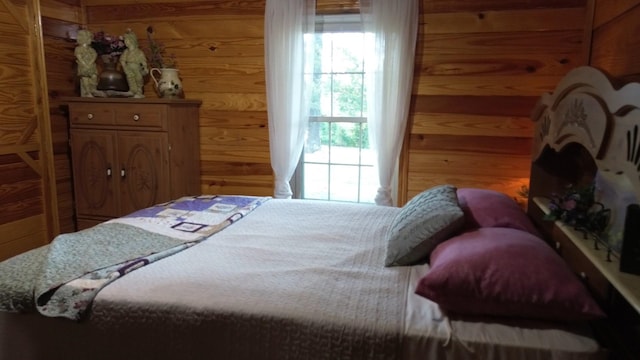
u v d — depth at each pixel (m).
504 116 2.87
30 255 1.71
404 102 2.88
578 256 1.57
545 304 1.26
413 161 3.04
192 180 3.30
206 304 1.39
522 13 2.74
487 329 1.28
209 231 2.08
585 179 2.08
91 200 3.20
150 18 3.33
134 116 3.01
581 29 2.68
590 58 2.39
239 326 1.35
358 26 3.06
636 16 1.72
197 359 1.39
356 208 2.53
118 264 1.64
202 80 3.33
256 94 3.27
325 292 1.46
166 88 3.17
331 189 3.34
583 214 1.58
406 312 1.35
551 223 1.93
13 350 1.50
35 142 2.93
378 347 1.26
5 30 2.68
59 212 3.33
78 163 3.17
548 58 2.75
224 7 3.21
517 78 2.81
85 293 1.45
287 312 1.34
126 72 3.23
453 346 1.24
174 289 1.47
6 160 2.74
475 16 2.81
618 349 1.29
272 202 2.65
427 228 1.68
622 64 1.88
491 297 1.30
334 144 3.27
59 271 1.58
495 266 1.34
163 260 1.72
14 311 1.47
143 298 1.43
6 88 2.71
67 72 3.35
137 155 3.05
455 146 2.97
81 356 1.46
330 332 1.29
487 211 1.84
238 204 2.57
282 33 3.01
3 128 2.71
